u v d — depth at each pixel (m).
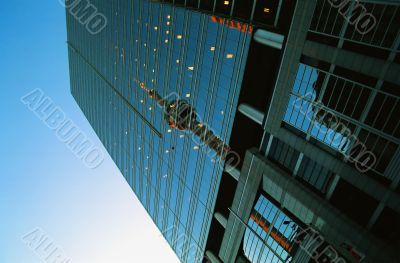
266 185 49.12
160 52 72.50
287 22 43.16
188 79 62.91
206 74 56.97
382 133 30.81
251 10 47.34
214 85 55.19
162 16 68.88
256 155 49.97
